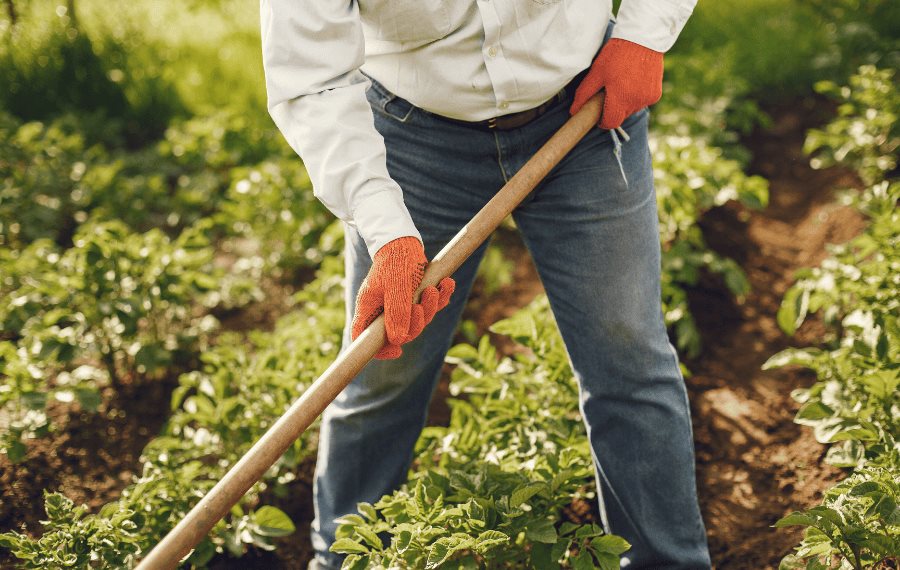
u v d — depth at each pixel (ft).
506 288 12.78
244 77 19.27
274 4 5.69
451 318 7.08
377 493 7.51
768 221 13.98
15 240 13.56
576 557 6.75
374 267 5.65
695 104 15.98
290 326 11.16
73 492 9.25
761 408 9.98
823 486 8.54
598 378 6.73
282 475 9.12
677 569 6.91
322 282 11.65
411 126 6.46
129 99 18.28
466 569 6.59
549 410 8.72
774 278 12.53
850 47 18.37
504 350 11.42
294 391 9.33
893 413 8.00
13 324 10.84
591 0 6.30
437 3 5.88
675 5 6.43
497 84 6.10
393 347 5.77
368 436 7.27
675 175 12.19
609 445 6.88
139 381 11.09
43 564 6.91
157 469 8.24
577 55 6.27
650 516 6.86
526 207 6.69
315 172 5.77
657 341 6.64
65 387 9.52
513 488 7.16
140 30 19.88
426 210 6.71
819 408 8.15
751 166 15.79
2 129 15.25
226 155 15.48
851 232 12.62
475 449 8.29
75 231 14.34
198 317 12.53
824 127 16.56
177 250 11.05
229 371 9.51
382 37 6.16
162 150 15.88
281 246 13.93
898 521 6.18
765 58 18.26
